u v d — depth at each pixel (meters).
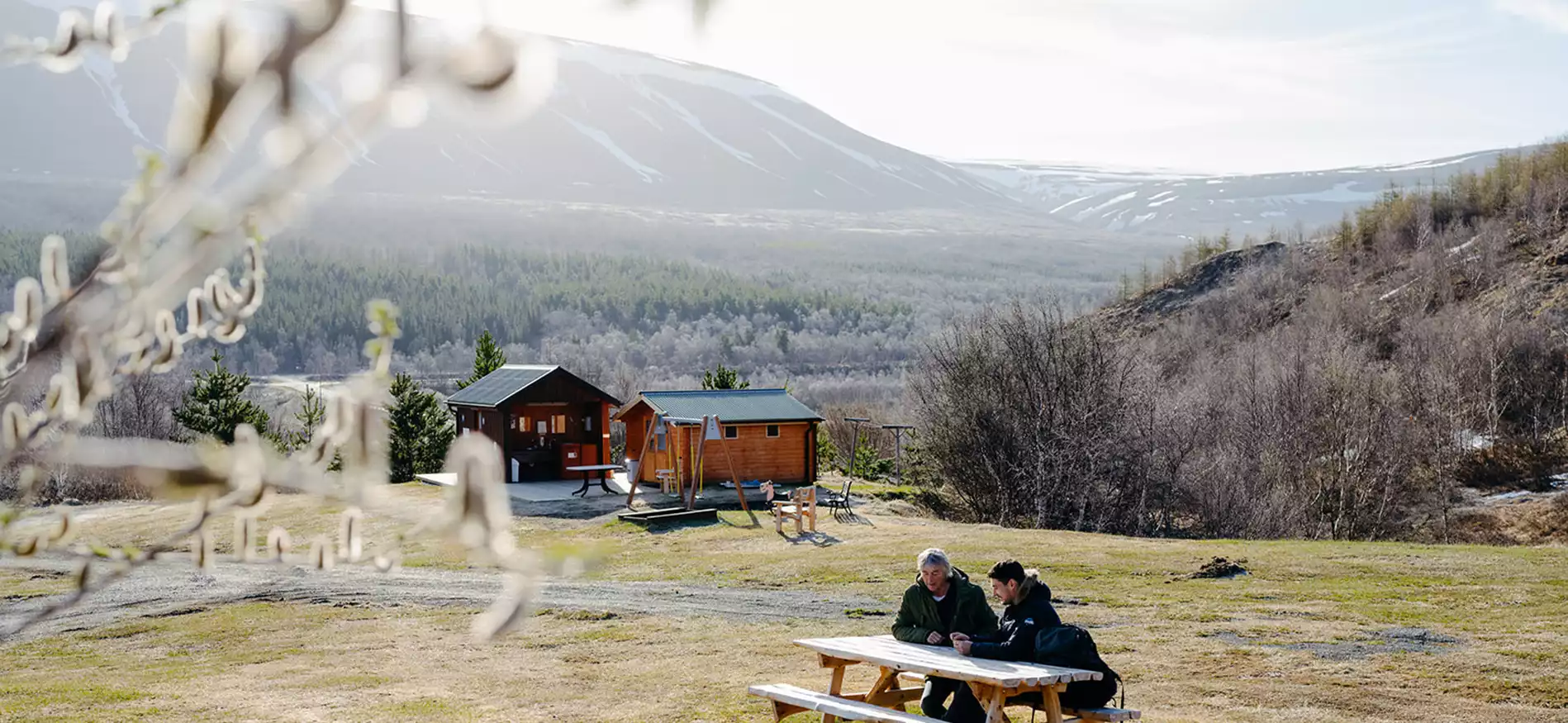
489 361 58.38
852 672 14.10
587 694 13.16
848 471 53.78
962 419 41.72
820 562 24.66
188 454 1.25
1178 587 20.25
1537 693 12.50
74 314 1.33
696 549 27.81
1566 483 51.31
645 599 20.67
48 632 18.78
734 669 14.41
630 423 42.12
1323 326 66.19
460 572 24.47
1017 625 9.28
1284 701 12.37
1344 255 95.31
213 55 0.87
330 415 1.40
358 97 0.90
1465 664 13.84
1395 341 71.62
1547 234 80.00
